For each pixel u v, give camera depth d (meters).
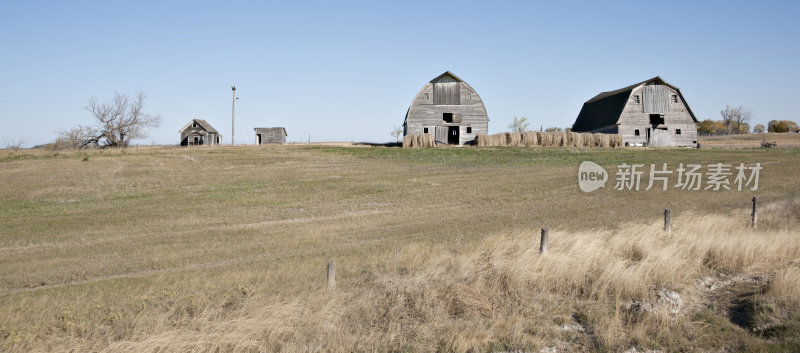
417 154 52.03
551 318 9.91
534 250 13.23
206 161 45.06
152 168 40.62
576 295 11.17
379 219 24.09
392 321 9.70
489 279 11.56
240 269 14.96
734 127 139.88
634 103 64.31
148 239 20.34
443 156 50.69
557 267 11.82
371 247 17.88
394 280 11.70
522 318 9.67
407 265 13.60
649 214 22.94
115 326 9.74
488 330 9.24
